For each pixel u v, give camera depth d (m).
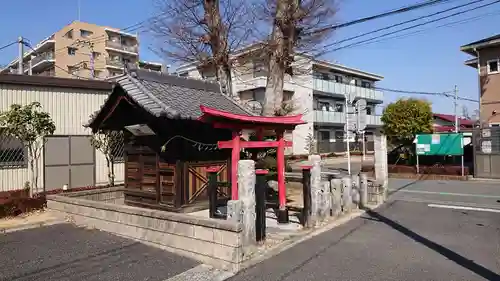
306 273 4.50
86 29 40.62
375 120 34.84
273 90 10.70
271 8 11.12
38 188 10.56
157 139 7.68
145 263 5.01
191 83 8.88
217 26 11.89
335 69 31.86
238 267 4.68
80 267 4.89
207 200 7.96
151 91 7.52
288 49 10.70
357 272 4.50
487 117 17.89
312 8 10.68
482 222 7.04
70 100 11.39
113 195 9.37
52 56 39.41
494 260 4.82
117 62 41.91
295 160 26.19
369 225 6.89
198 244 5.11
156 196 7.70
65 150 11.23
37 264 5.03
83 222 7.26
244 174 5.07
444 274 4.38
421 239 5.89
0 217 7.86
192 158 7.71
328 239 5.93
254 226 5.18
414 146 17.81
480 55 18.19
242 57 12.73
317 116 29.83
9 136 9.40
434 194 10.94
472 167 15.96
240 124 6.41
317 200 6.82
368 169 18.16
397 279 4.26
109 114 7.95
